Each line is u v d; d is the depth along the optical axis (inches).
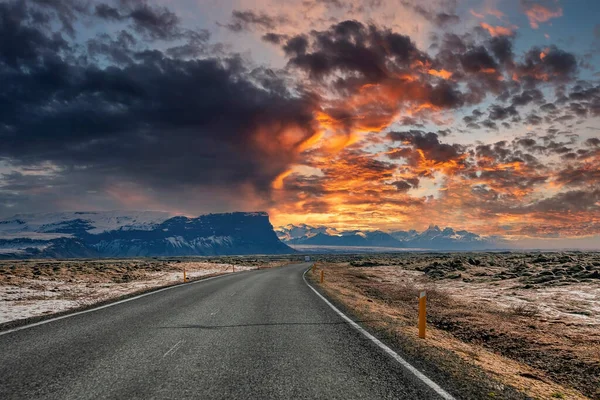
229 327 333.4
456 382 199.0
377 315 431.2
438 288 906.1
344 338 298.4
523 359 317.4
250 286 778.8
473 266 1443.2
